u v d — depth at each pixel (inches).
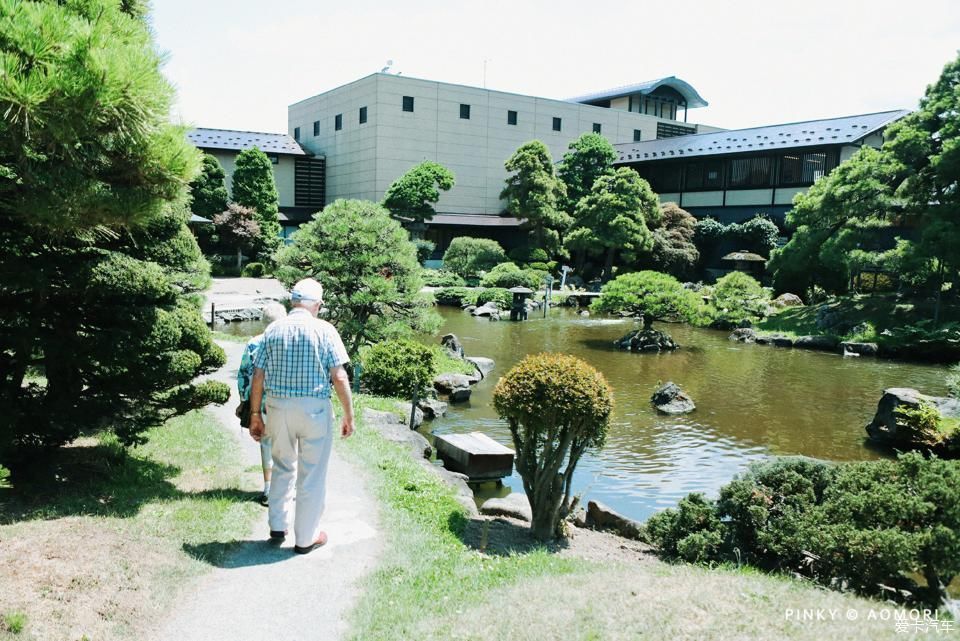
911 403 475.2
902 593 203.2
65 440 242.5
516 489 374.6
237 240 1535.4
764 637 146.6
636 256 1614.2
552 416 251.8
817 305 1102.4
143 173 179.0
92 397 245.8
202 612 158.9
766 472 252.5
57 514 200.4
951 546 194.5
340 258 569.0
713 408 574.2
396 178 1887.3
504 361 773.3
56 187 166.4
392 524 234.5
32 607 142.5
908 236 1216.2
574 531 279.4
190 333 295.6
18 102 141.9
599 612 160.6
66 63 151.9
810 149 1510.8
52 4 168.4
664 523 265.7
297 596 170.2
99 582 159.5
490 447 396.2
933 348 831.1
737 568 225.9
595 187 1615.4
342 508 247.8
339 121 2004.2
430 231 1927.9
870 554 205.2
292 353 182.7
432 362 573.3
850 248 997.2
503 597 175.3
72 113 151.5
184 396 264.7
